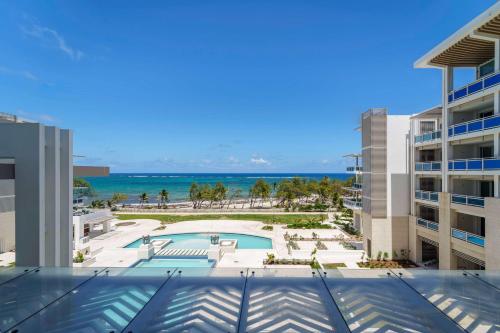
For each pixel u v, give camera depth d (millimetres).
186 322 5203
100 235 33844
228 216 48438
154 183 164750
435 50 17656
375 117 24094
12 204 15828
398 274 7297
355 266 21750
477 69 19156
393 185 23922
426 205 22219
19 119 16375
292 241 29781
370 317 5438
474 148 19375
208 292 6336
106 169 17219
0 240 23531
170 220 45000
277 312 5570
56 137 11852
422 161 23734
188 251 26359
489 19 14188
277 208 58031
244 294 6262
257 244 31062
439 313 5551
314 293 6328
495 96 15367
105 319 5301
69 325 5035
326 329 5031
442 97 19688
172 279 6953
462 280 6988
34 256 10805
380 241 23781
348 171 31484
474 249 16547
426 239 21625
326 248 27234
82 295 6086
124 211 54719
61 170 12273
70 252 12289
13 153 10867
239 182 172500
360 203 27797
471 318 5430
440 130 20391
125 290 6363
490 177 16438
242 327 5078
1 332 4832
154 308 5625
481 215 16047
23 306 5648
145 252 24547
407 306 5789
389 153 23969
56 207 11766
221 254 25391
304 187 69375
